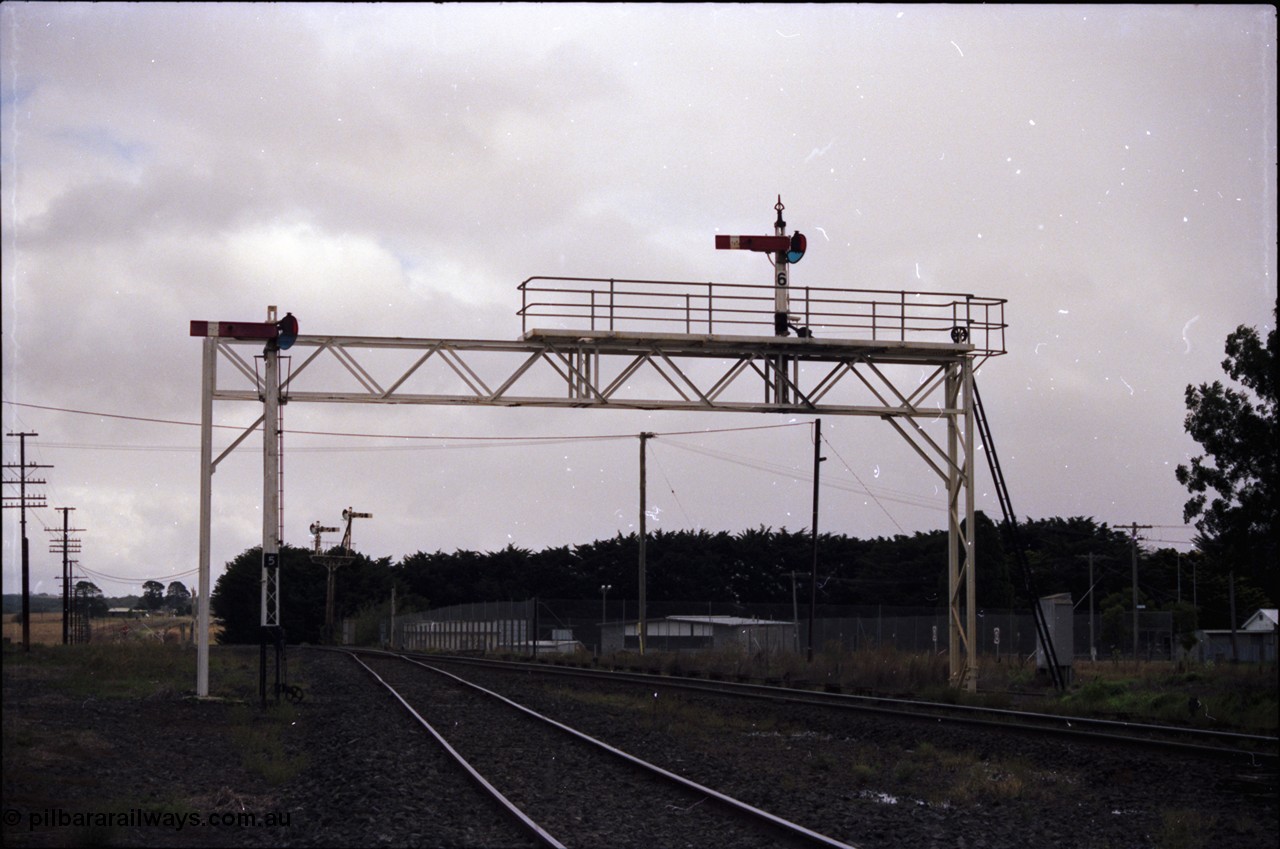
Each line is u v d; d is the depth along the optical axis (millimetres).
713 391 23781
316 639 94000
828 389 24562
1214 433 27109
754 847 9656
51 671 29250
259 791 12516
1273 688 22266
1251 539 26656
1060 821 11211
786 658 35562
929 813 11477
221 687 25266
